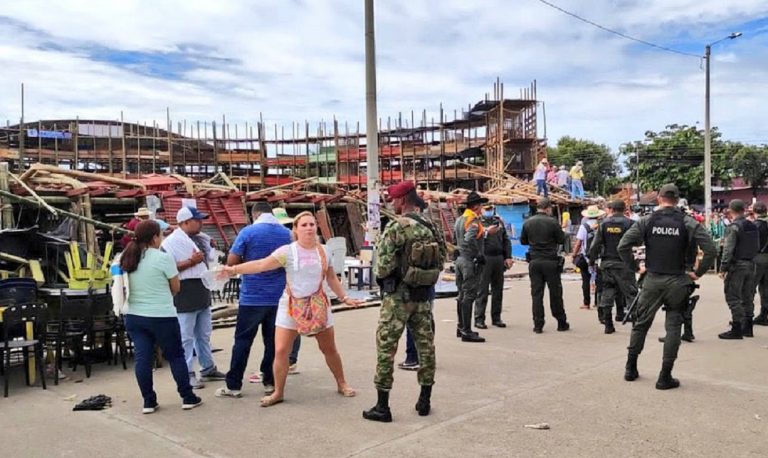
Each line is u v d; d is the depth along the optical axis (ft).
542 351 26.45
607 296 30.71
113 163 133.08
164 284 18.49
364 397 19.81
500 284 32.35
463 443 15.69
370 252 47.88
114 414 18.26
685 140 185.37
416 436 16.22
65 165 129.59
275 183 132.67
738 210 29.14
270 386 20.80
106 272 24.22
